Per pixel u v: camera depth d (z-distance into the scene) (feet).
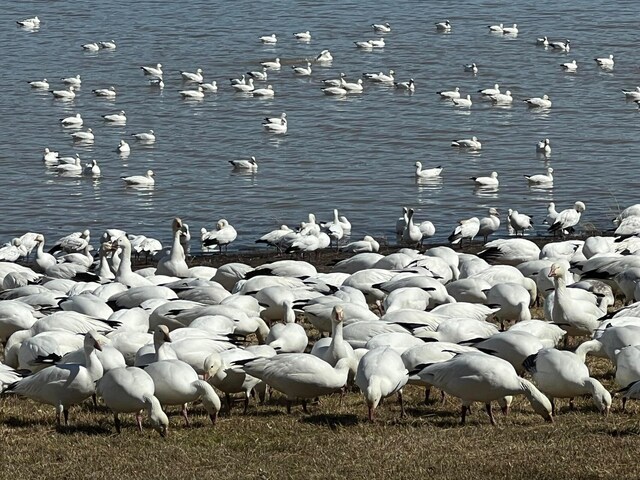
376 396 44.86
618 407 47.24
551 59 229.66
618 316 56.90
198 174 146.61
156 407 43.68
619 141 164.04
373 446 42.14
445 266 75.41
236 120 181.16
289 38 250.37
